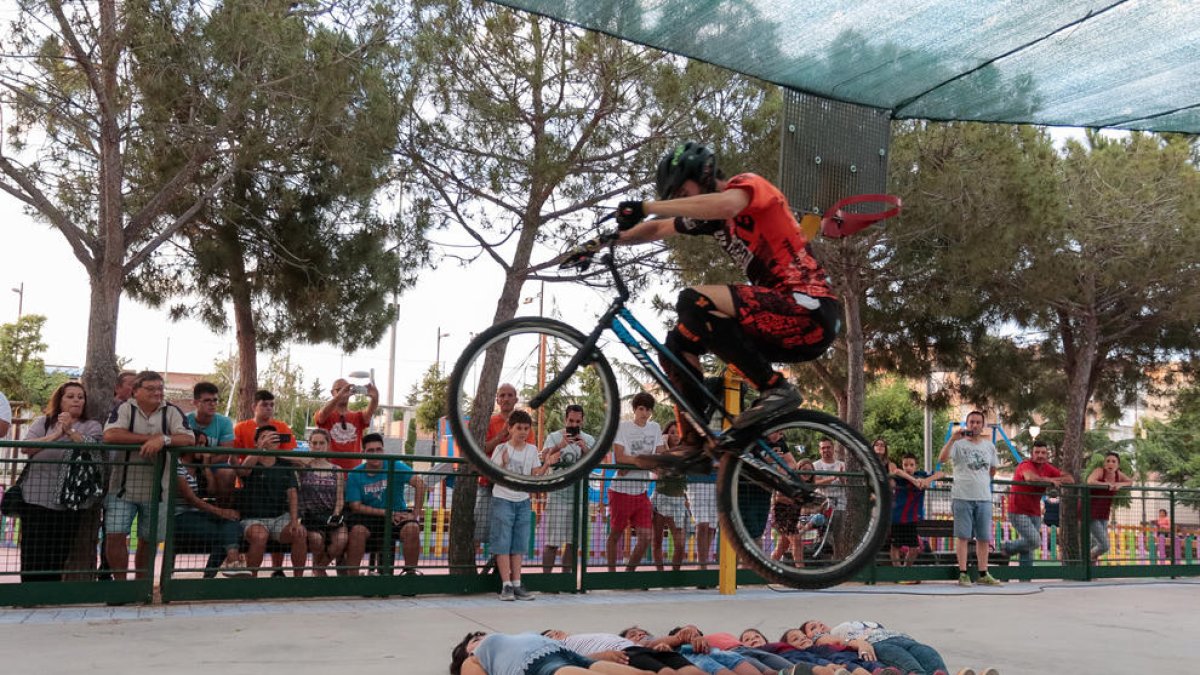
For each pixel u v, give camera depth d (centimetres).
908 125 1150
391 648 592
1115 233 1366
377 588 809
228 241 1139
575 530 885
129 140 857
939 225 1138
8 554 696
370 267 1178
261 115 848
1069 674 592
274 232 1142
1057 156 1334
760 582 978
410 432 3684
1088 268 1377
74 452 705
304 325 1255
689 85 956
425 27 884
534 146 962
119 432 728
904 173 1123
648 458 356
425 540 858
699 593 906
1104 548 1212
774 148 985
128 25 770
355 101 860
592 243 352
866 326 1486
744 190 340
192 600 739
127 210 1021
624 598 855
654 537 923
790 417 362
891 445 3167
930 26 482
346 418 924
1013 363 1608
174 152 930
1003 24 479
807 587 362
